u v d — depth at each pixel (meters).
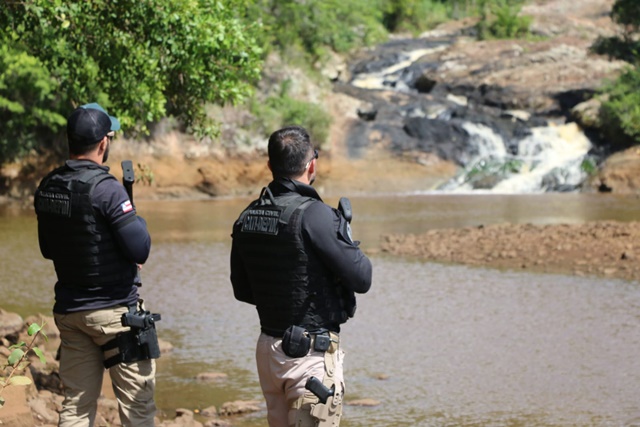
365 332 14.84
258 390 11.50
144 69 13.98
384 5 78.38
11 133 39.69
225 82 14.63
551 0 84.88
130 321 6.40
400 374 12.21
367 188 45.94
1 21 12.50
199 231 29.88
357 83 59.03
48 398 9.56
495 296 17.75
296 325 5.76
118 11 13.20
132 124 14.75
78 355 6.53
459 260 22.59
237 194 43.75
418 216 34.06
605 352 13.14
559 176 46.72
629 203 38.56
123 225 6.32
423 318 15.84
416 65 59.03
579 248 22.56
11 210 36.59
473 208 37.25
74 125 6.40
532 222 31.20
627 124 46.91
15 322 11.97
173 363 12.93
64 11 12.27
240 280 6.18
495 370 12.30
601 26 74.19
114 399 10.51
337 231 5.70
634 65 54.66
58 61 14.23
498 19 71.62
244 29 14.93
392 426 9.94
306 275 5.72
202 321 15.93
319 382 5.68
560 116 51.62
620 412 10.30
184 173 42.97
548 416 10.20
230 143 44.06
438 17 82.38
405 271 21.14
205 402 10.96
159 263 23.03
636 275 19.50
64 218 6.30
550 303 16.89
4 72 35.03
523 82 54.78
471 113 51.66
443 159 48.06
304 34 57.47
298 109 46.25
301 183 5.89
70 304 6.41
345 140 48.06
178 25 13.38
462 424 9.96
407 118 49.94
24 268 22.06
